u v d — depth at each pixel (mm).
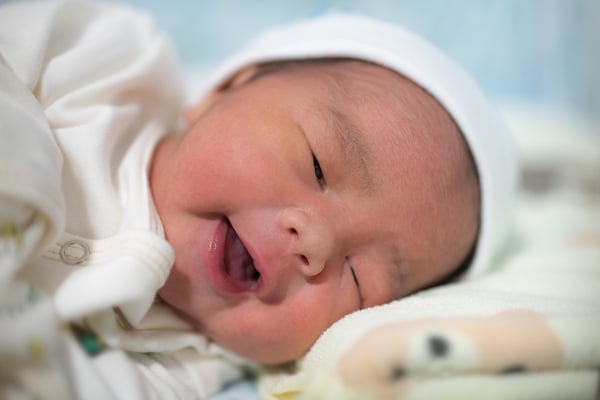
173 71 1014
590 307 653
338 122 800
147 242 663
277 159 757
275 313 750
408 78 929
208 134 789
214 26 1877
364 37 975
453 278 945
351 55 972
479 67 1895
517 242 1153
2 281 531
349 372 538
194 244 751
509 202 989
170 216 763
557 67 1915
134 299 621
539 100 1922
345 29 1006
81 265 651
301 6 1903
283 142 769
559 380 562
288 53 1020
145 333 718
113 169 774
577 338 569
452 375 540
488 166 920
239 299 757
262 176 745
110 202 726
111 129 785
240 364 817
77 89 810
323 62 979
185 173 768
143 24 981
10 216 547
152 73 934
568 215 1429
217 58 1865
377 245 797
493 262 1001
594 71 1937
